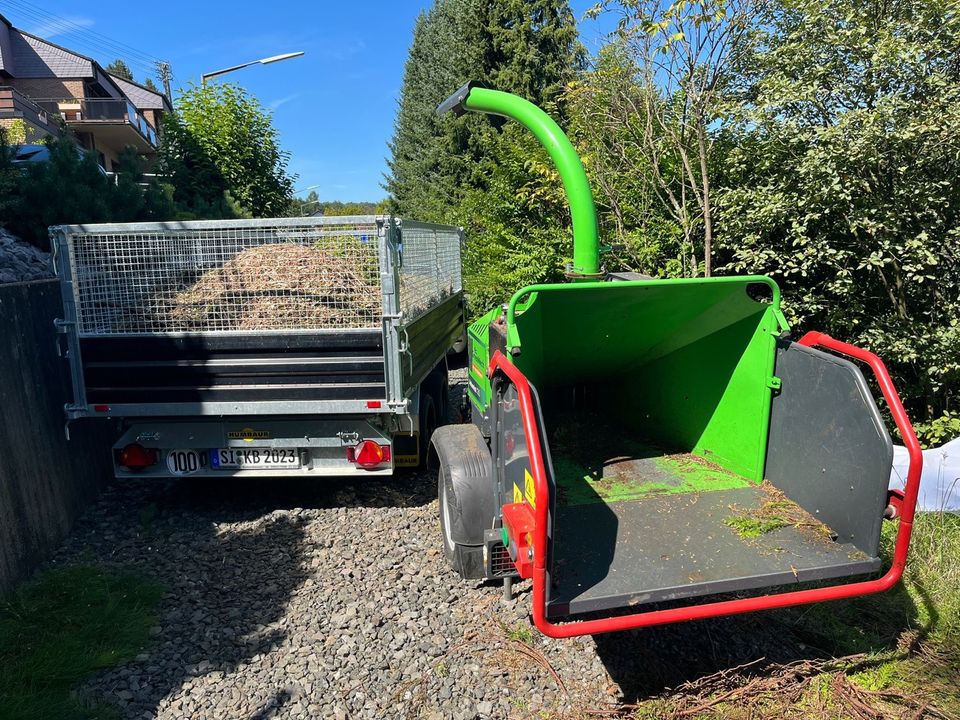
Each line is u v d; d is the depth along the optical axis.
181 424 4.57
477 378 4.26
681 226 7.03
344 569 3.98
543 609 2.35
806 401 3.11
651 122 7.00
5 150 7.17
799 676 2.95
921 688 2.85
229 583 3.87
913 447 2.49
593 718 2.72
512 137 11.12
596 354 4.00
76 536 4.50
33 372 4.20
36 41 33.91
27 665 3.03
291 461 4.61
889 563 3.68
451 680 2.99
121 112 28.80
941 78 4.98
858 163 5.30
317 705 2.86
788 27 5.94
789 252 6.08
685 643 3.20
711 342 3.74
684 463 3.88
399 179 29.69
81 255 4.32
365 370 4.31
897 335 5.68
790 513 3.11
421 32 28.70
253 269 4.40
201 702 2.88
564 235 8.79
